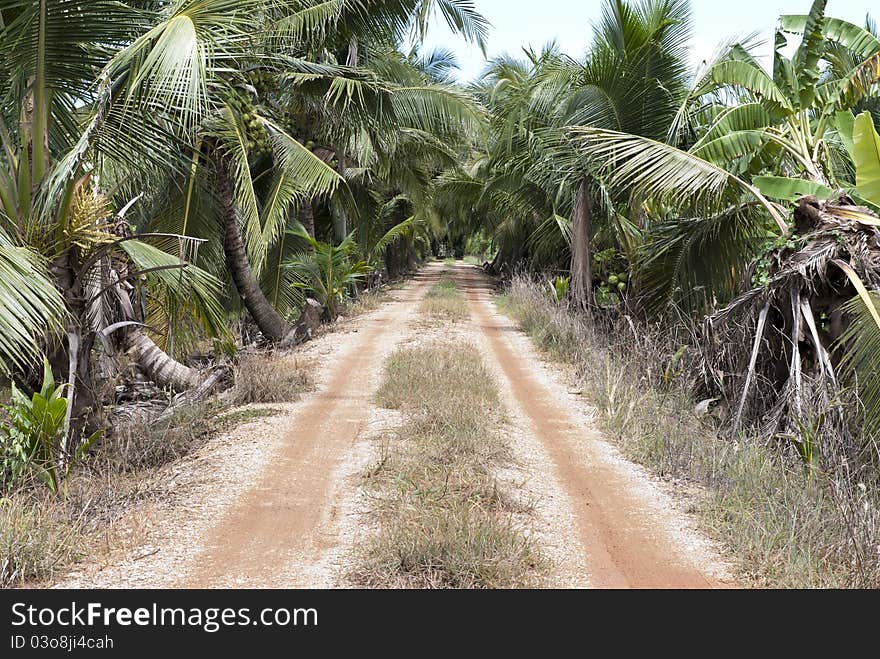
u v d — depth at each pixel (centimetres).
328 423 812
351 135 1602
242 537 500
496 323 1717
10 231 660
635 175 1087
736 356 880
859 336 697
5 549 440
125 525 518
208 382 1030
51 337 685
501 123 1850
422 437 719
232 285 1622
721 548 491
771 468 627
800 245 848
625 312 1409
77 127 705
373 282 3025
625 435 756
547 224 1972
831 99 1080
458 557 447
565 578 443
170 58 562
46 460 575
